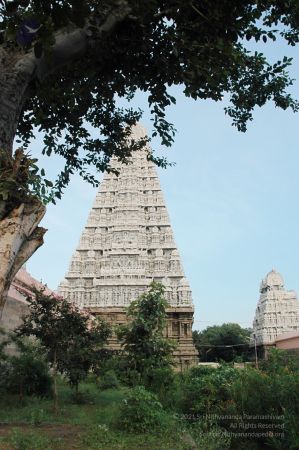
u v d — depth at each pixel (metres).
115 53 7.98
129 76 8.72
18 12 4.52
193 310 47.16
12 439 7.92
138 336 19.92
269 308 65.38
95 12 5.88
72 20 4.14
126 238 51.81
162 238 52.78
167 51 7.93
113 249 51.00
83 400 16.34
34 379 15.79
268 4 7.73
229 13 7.51
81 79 9.07
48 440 8.19
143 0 6.06
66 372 16.69
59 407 14.24
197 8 7.43
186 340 44.91
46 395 16.50
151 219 54.12
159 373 17.11
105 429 9.62
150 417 10.16
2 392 15.33
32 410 12.55
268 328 63.62
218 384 12.27
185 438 9.29
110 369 20.41
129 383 18.86
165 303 21.08
